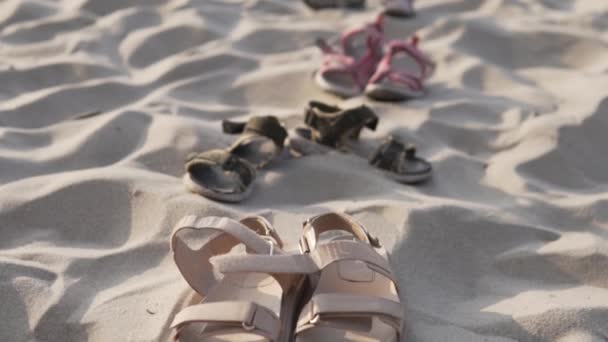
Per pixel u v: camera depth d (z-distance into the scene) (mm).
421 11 3766
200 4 3625
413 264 1776
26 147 2305
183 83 2879
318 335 1428
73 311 1546
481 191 2217
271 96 2873
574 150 2430
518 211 2066
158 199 1936
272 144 2322
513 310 1599
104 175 2012
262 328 1346
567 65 3229
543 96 2861
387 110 2711
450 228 1896
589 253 1790
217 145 2305
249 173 2074
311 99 2842
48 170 2182
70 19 3336
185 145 2273
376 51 3000
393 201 1980
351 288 1569
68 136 2383
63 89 2678
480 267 1813
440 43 3373
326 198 2125
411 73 3078
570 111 2670
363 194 2113
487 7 3805
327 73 2988
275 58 3195
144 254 1762
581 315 1553
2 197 1919
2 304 1547
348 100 2812
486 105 2742
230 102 2832
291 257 1455
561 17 3629
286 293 1513
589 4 3881
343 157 2299
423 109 2697
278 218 1945
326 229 1739
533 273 1794
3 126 2434
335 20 3641
